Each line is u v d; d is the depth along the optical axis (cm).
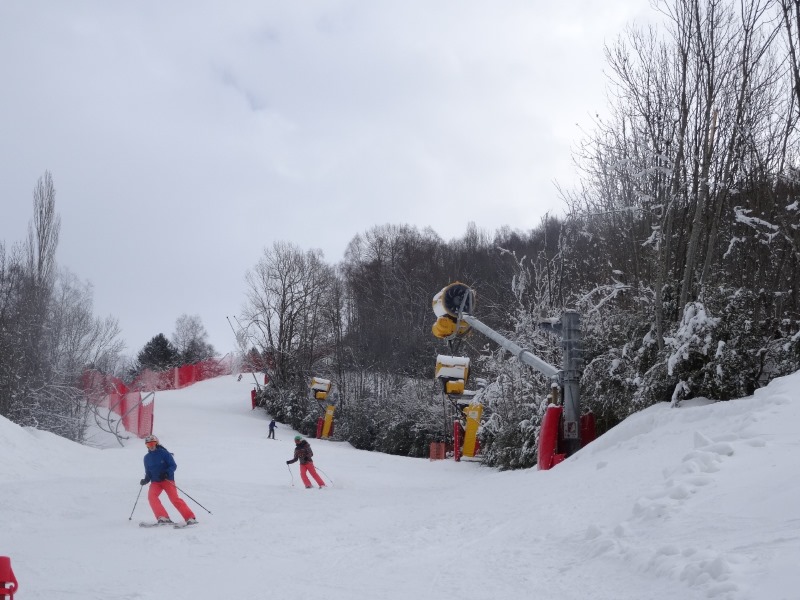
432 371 4897
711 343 1355
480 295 5222
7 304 3750
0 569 554
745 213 1521
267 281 6288
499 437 2431
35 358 3697
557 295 2495
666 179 1677
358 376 5591
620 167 1780
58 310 4091
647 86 1750
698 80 1575
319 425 5062
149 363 9700
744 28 1502
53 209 4059
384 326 5753
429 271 6769
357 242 8681
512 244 6706
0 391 3344
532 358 1683
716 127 1488
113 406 4078
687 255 1547
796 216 1441
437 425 4081
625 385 1622
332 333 6178
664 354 1435
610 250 1989
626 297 1897
